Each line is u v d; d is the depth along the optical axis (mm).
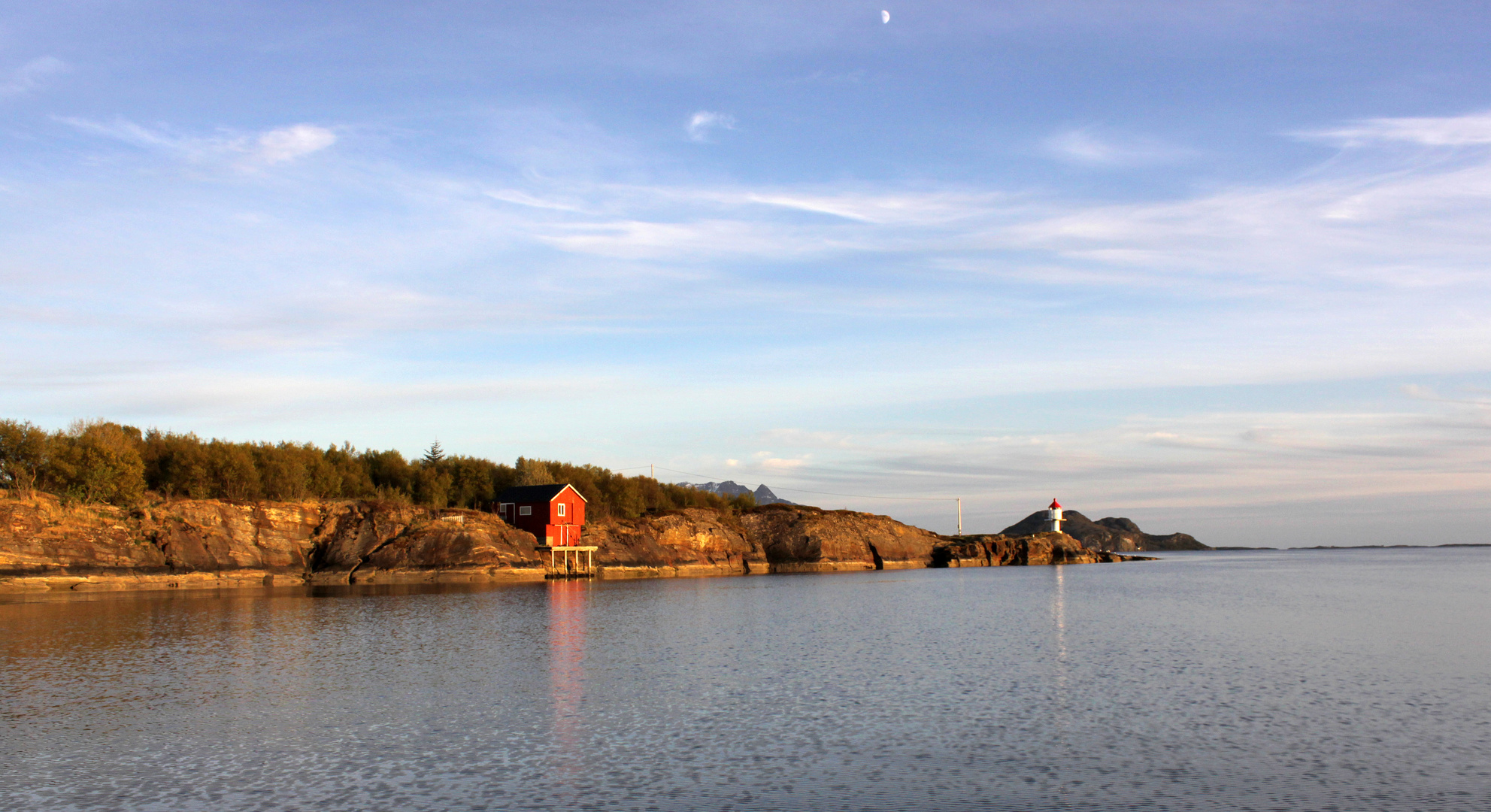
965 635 48531
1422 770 21562
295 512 93062
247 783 20688
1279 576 133125
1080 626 54094
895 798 19672
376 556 93438
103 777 21203
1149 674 35344
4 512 73625
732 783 20781
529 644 43656
